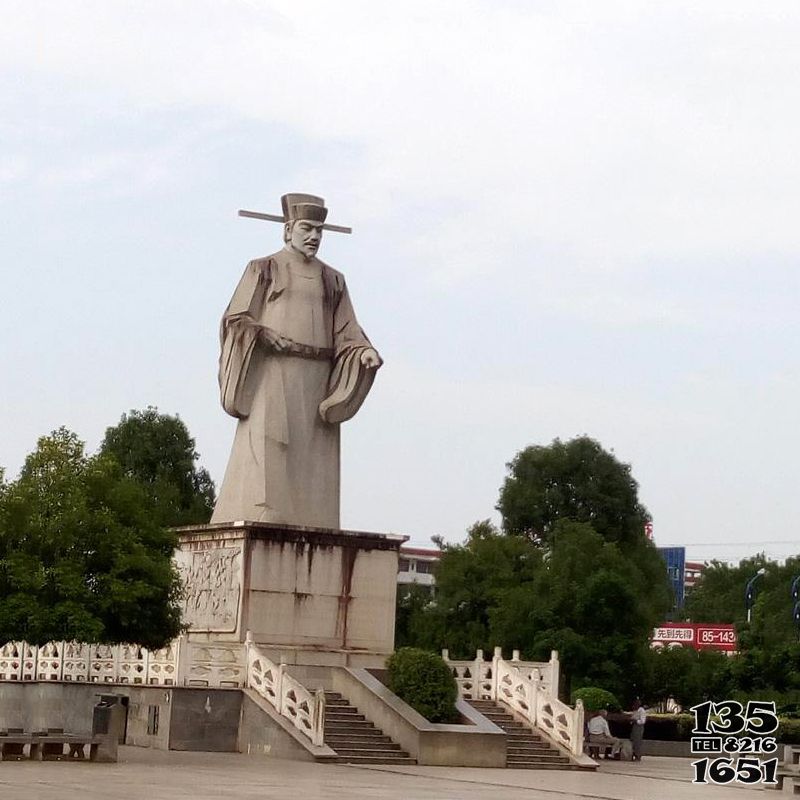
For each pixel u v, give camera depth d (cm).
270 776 3114
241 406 4566
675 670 6581
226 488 4625
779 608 9400
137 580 3709
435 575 8150
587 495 9544
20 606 3584
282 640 4334
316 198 4703
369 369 4625
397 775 3362
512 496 9712
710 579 13725
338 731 3878
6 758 3284
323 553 4419
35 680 4456
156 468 8538
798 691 6069
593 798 2920
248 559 4306
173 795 2512
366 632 4453
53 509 3744
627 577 7050
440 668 4009
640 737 4841
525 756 3984
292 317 4612
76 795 2441
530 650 6675
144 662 4075
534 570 7669
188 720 3869
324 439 4641
